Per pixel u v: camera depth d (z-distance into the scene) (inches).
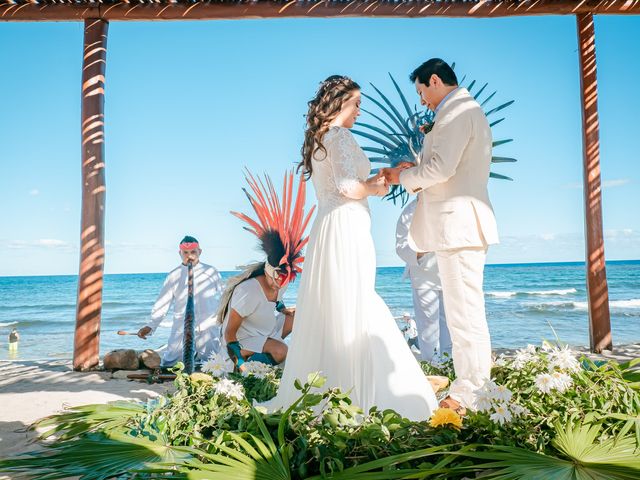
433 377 151.4
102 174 254.1
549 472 82.2
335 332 120.9
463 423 105.4
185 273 241.6
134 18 258.4
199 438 103.5
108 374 229.3
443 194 123.8
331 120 125.6
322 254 124.3
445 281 124.9
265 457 91.7
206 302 241.3
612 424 106.3
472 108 121.5
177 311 239.9
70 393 186.4
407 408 117.0
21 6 255.8
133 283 2277.3
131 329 908.0
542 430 105.3
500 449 93.1
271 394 142.6
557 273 2151.8
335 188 125.7
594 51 276.4
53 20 258.1
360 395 118.0
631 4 270.5
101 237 250.4
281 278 177.2
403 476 84.5
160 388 196.4
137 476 89.5
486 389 105.8
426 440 98.3
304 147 131.6
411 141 258.4
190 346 183.9
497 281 1897.1
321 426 99.0
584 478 80.3
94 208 249.4
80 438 112.7
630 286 1700.3
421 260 218.7
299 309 126.8
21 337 808.9
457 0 264.7
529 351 135.3
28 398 177.3
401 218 223.3
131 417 121.0
